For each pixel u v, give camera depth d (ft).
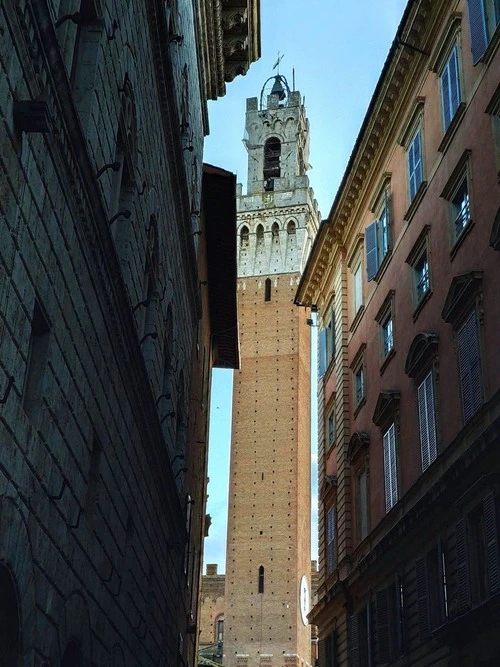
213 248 134.31
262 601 284.82
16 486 34.12
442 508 77.20
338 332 131.13
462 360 77.05
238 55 126.31
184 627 111.75
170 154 77.77
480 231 76.43
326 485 129.08
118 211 55.06
